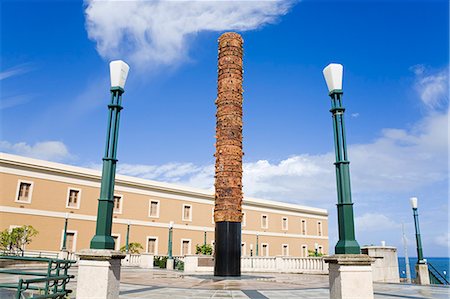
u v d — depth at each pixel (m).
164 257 34.69
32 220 35.06
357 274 6.78
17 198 34.53
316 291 12.50
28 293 9.19
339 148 7.66
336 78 8.06
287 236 59.47
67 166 38.34
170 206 46.84
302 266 24.94
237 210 20.34
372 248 19.05
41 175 36.47
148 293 11.25
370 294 6.73
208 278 18.23
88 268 7.11
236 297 10.66
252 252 54.03
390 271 19.06
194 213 49.09
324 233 66.06
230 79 21.95
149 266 32.41
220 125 21.48
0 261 26.02
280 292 12.09
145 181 44.91
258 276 20.27
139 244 40.28
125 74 8.61
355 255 6.82
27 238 32.84
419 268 18.14
